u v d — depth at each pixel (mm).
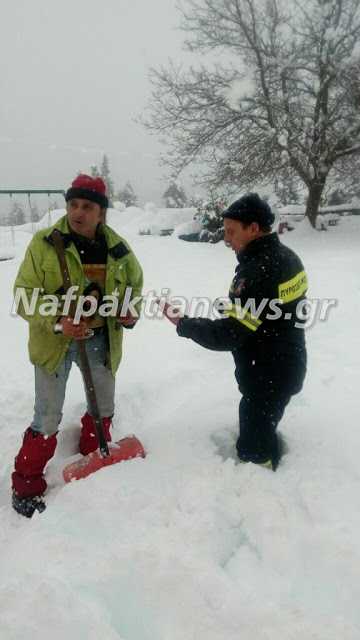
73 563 1558
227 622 1324
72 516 1794
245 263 1983
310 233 12984
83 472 2137
